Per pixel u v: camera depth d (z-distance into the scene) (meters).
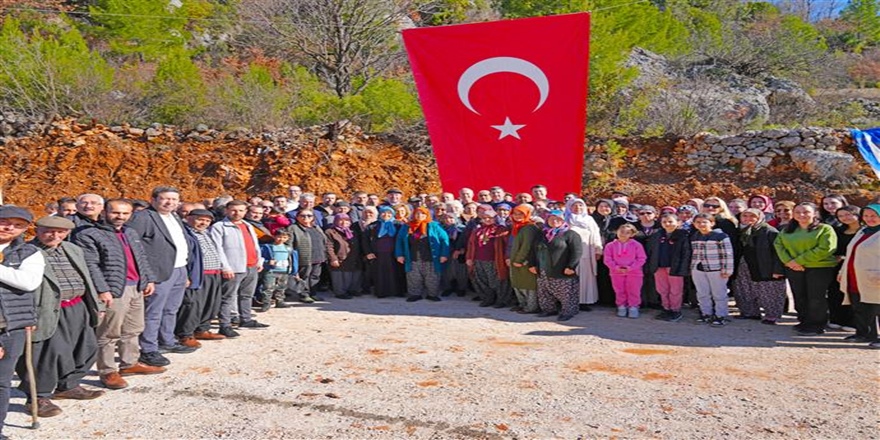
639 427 4.41
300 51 21.88
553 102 10.23
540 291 8.68
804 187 14.25
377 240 10.52
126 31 22.66
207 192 15.62
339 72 20.86
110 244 5.27
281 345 7.01
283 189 15.48
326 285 11.32
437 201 11.26
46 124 16.67
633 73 17.09
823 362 6.02
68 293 4.82
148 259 6.04
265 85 18.64
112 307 5.41
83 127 16.73
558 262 8.30
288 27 21.52
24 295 4.25
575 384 5.41
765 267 7.77
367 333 7.58
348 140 16.78
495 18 26.11
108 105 17.47
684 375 5.64
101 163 15.91
